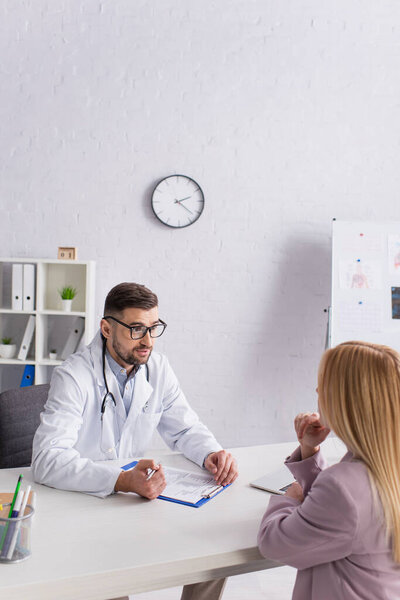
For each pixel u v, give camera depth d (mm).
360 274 3289
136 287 1710
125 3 3426
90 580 1095
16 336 3508
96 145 3463
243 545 1232
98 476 1480
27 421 2008
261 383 3545
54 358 3334
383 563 1100
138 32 3439
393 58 3527
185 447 1828
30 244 3486
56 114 3451
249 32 3463
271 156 3496
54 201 3475
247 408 3545
